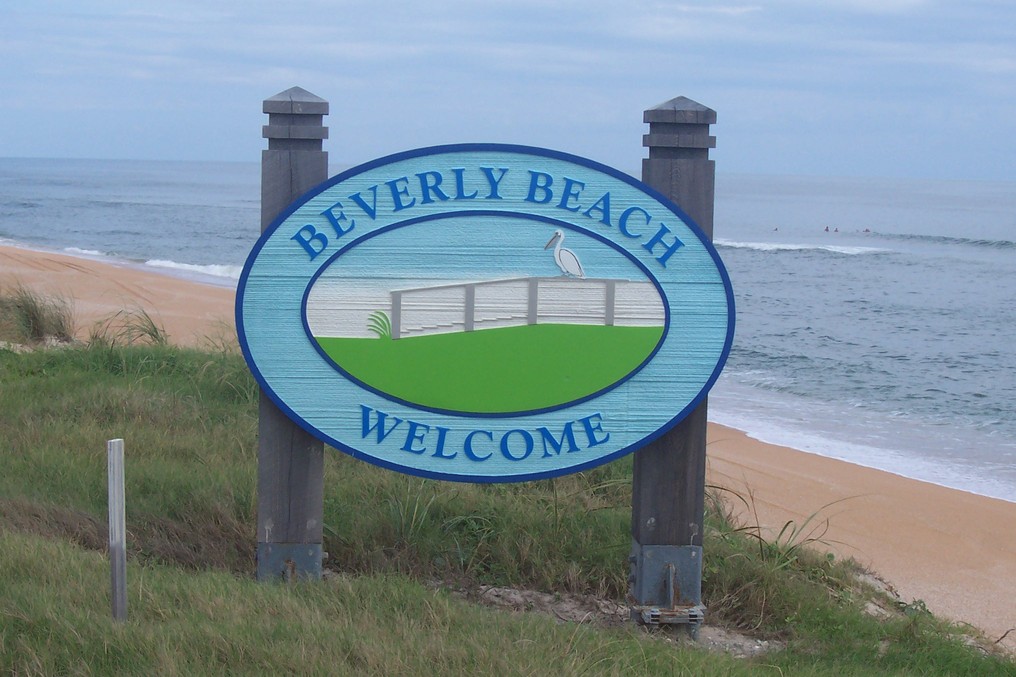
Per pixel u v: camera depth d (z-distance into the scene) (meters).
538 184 4.64
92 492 5.90
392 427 4.71
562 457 4.77
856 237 48.03
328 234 4.59
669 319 4.70
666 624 4.86
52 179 124.50
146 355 9.90
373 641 3.91
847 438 12.15
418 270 4.64
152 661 3.58
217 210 63.22
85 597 4.07
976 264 33.91
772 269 32.28
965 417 13.52
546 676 3.82
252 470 6.41
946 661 5.10
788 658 4.79
